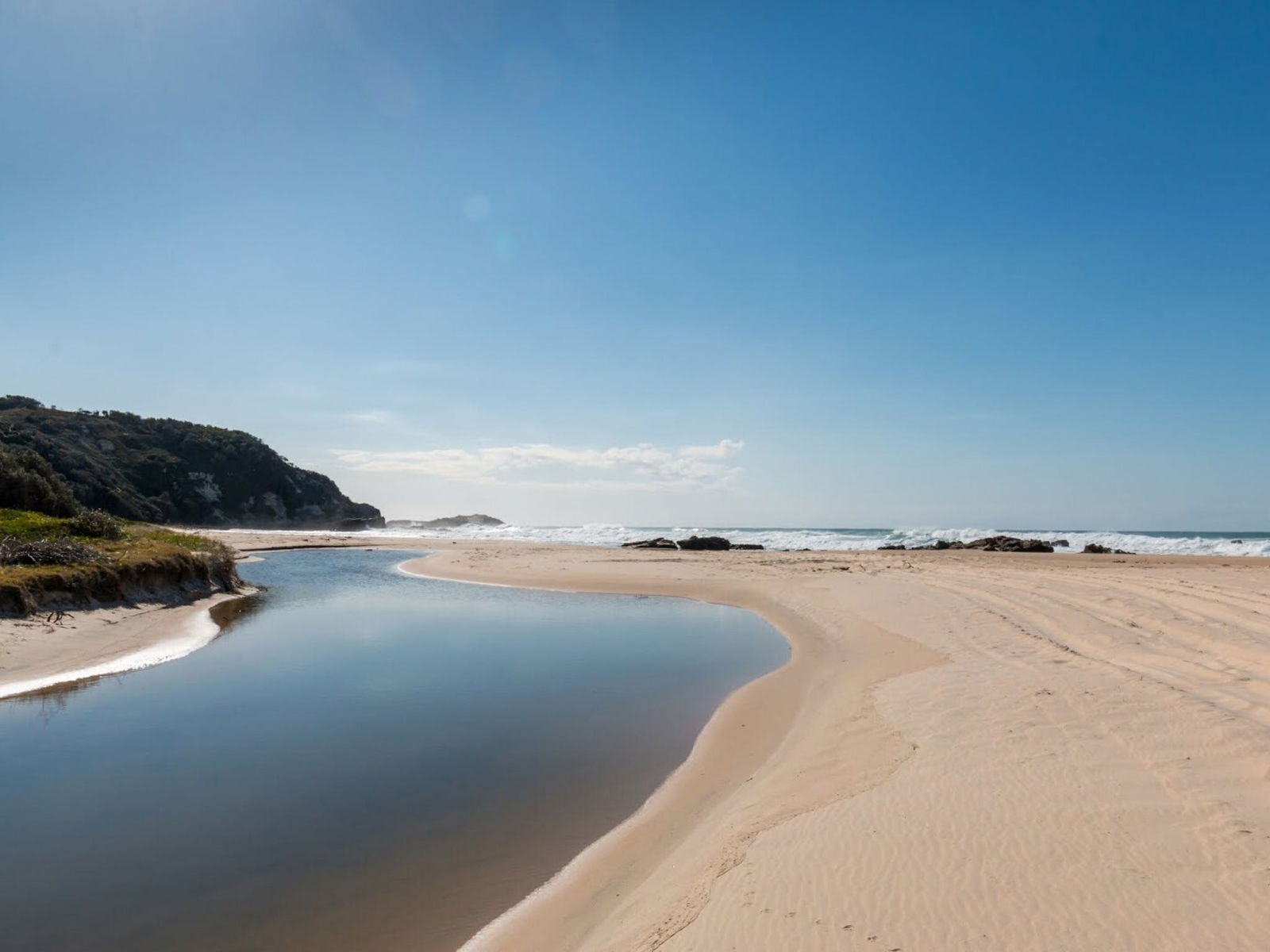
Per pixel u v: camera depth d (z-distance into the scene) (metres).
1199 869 5.14
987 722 9.34
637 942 5.24
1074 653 13.26
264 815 8.37
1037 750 8.02
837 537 71.88
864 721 10.33
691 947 4.96
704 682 14.59
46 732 11.35
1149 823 5.91
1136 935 4.48
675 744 10.81
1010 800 6.71
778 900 5.43
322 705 12.89
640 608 25.27
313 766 9.91
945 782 7.39
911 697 11.16
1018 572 29.69
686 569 36.59
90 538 25.89
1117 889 5.00
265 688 14.13
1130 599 18.91
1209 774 6.81
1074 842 5.74
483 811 8.48
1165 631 14.52
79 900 6.54
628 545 59.16
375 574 39.28
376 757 10.27
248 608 25.61
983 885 5.25
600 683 14.52
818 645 17.44
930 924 4.84
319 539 76.25
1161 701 9.38
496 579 34.84
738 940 4.95
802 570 34.44
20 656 15.30
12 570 18.56
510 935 5.90
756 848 6.45
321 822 8.19
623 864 7.04
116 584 21.00
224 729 11.52
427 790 9.10
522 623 22.22
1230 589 20.66
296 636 19.88
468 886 6.77
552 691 13.92
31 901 6.53
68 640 16.78
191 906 6.45
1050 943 4.48
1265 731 7.86
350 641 19.16
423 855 7.40
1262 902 4.66
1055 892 5.05
